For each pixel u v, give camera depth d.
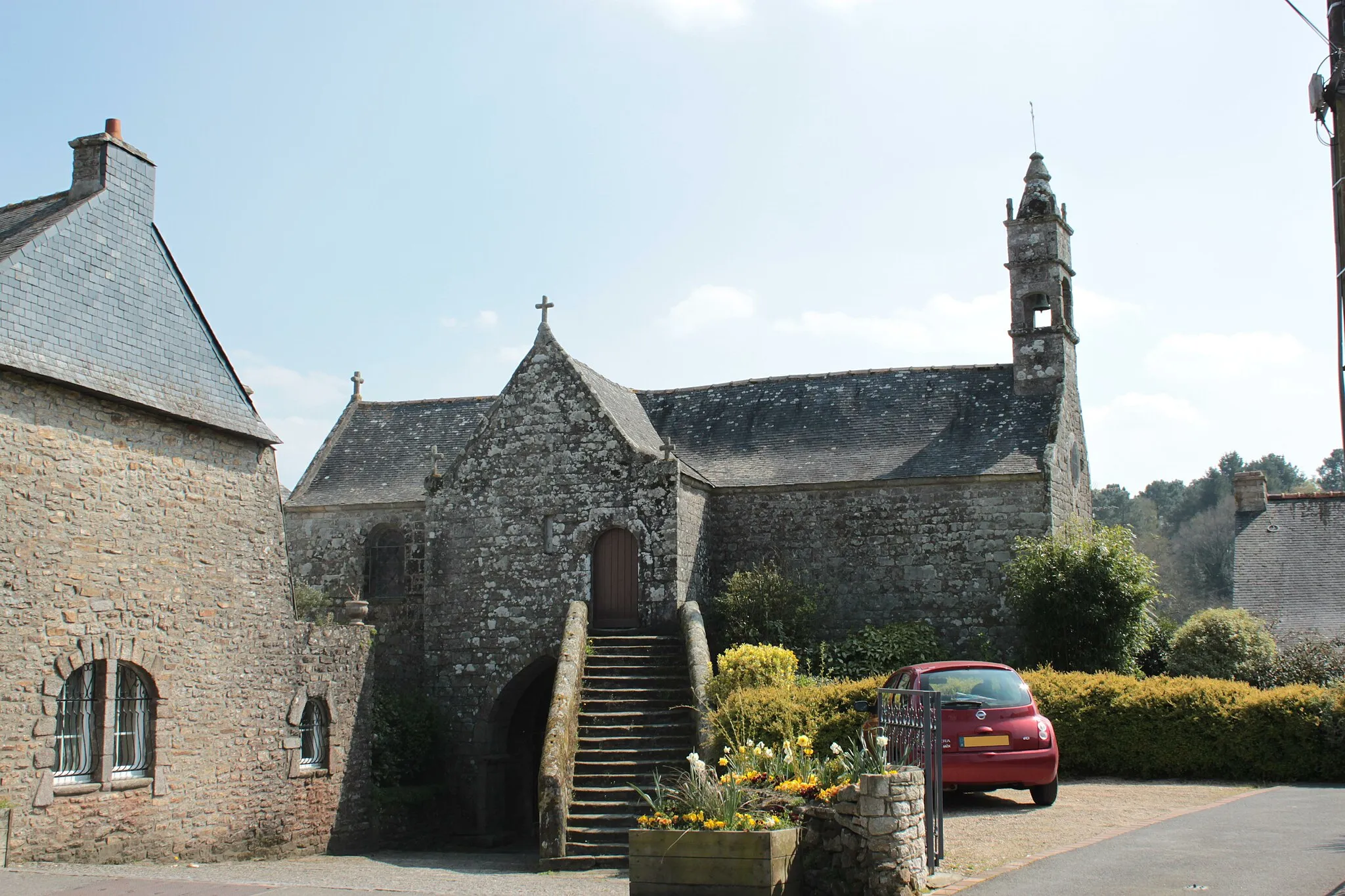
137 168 17.19
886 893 9.40
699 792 10.43
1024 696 13.72
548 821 15.79
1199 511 79.56
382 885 12.64
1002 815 12.99
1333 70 9.20
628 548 22.25
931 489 22.70
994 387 24.78
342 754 19.62
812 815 10.26
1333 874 8.99
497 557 22.73
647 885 9.78
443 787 21.94
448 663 22.64
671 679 19.59
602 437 22.56
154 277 17.16
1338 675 22.58
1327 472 89.81
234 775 17.27
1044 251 24.55
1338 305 9.09
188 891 11.01
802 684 18.38
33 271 15.01
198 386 17.58
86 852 14.62
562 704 17.72
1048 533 21.83
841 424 25.11
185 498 17.05
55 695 14.47
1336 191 9.13
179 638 16.56
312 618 23.42
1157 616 24.66
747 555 23.56
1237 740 16.09
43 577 14.52
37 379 14.71
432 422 28.36
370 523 25.52
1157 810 13.02
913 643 21.31
